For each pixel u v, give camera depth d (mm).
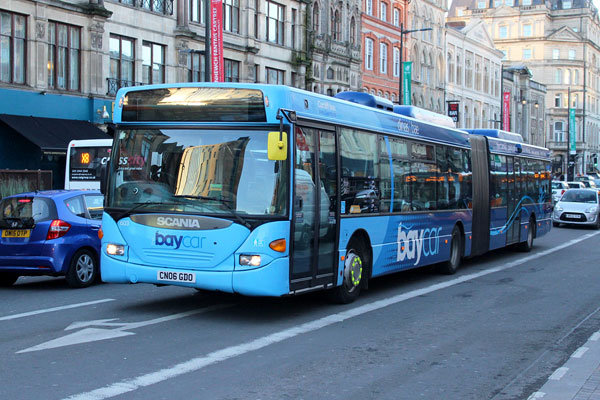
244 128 9469
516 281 14758
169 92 9789
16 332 8938
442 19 70875
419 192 13891
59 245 12445
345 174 10961
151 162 9820
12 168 27969
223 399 6344
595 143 125938
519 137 21344
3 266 12438
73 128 29125
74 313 10312
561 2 121250
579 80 117250
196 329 9266
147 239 9664
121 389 6543
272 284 9203
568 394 6605
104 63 31234
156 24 33781
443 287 13719
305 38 44938
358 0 51656
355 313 10680
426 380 7215
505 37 117688
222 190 9406
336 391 6715
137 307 10844
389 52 58469
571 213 32469
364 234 11688
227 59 38406
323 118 10336
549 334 9562
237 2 39219
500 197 18906
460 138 16375
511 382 7188
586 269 17000
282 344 8531
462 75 77250
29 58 28281
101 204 13586
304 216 9742
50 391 6441
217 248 9297
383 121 12484
